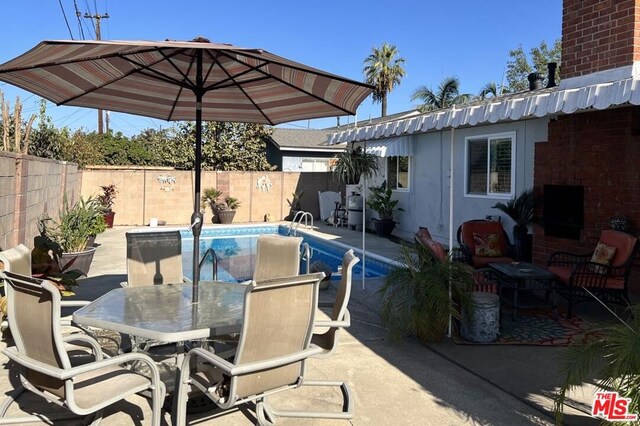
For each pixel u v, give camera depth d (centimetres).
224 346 471
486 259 819
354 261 396
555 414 332
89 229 946
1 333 502
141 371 419
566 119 845
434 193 1312
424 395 412
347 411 375
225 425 361
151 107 563
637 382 268
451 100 2872
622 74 704
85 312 383
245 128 2298
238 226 1755
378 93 3528
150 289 470
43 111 1617
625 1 699
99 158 2209
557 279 662
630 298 698
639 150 717
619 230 724
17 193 697
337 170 1427
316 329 468
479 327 541
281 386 320
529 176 977
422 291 520
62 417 358
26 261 396
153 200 1808
